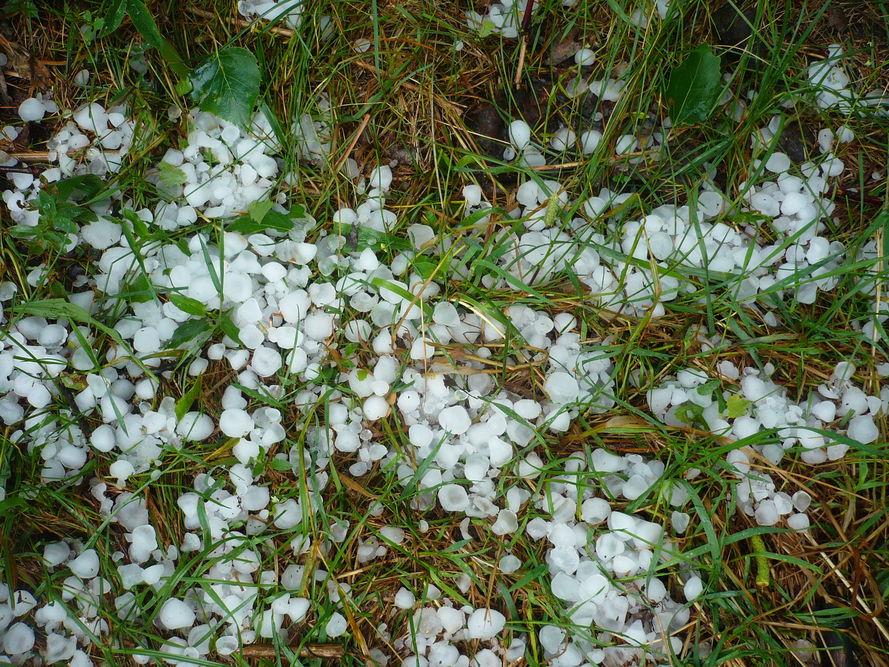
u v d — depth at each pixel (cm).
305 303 43
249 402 44
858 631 42
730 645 42
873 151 46
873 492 43
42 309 42
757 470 43
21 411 42
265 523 42
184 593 42
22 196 44
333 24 46
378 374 42
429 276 42
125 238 44
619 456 43
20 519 42
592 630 42
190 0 46
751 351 43
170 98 45
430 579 42
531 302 43
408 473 43
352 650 42
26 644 41
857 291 43
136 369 43
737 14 47
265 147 45
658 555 40
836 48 47
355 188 46
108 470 43
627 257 42
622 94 45
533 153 46
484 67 46
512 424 42
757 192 46
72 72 46
